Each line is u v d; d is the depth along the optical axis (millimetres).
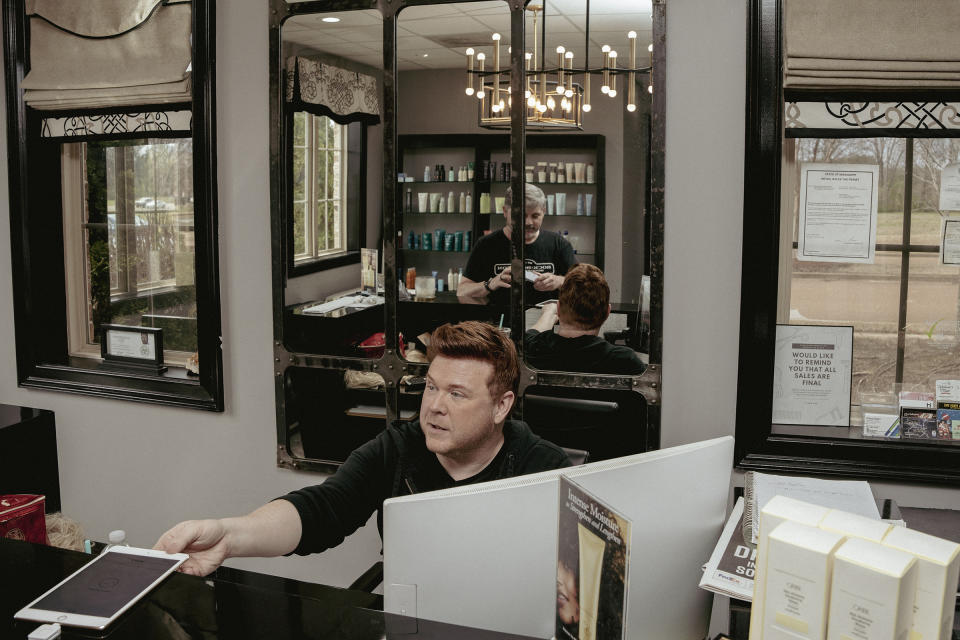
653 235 2297
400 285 3133
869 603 953
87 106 2889
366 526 2756
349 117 3000
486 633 1135
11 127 3006
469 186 3066
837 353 2270
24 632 1095
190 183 2988
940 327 2240
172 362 3127
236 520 1646
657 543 1306
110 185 3113
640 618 1308
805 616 1006
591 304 2629
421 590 1251
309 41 2773
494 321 2830
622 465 1271
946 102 2098
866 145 2221
